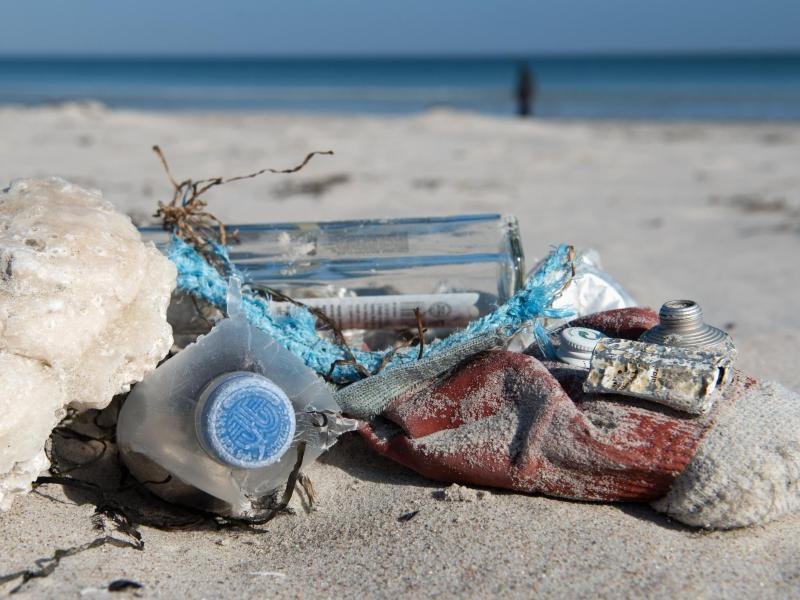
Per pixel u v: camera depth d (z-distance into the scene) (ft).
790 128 12.31
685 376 1.87
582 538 1.80
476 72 51.52
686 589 1.71
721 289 3.92
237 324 1.91
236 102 20.45
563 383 1.99
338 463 2.06
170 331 1.88
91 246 1.83
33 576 1.70
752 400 1.90
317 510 1.95
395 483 1.99
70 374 1.78
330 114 15.48
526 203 6.34
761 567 1.76
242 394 1.80
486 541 1.80
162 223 2.14
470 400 1.98
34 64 70.95
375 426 2.04
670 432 1.85
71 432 2.01
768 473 1.80
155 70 57.52
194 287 2.01
